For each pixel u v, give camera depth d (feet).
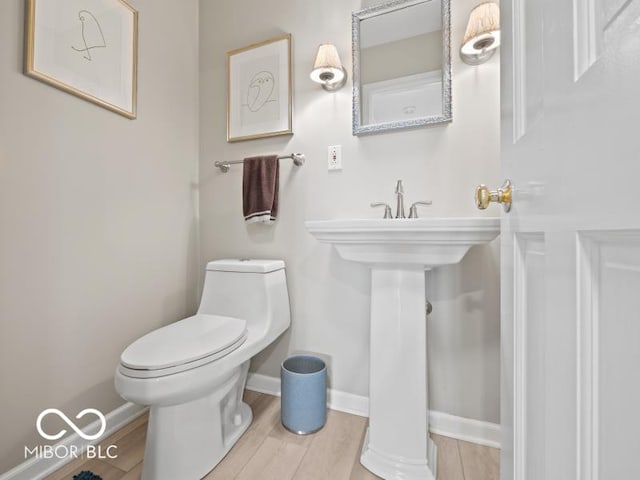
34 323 3.26
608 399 0.92
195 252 5.52
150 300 4.65
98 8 3.91
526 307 1.61
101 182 3.96
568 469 1.11
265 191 4.77
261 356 5.12
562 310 1.15
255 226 5.16
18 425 3.13
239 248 5.28
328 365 4.65
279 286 4.64
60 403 3.49
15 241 3.12
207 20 5.58
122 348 4.20
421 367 3.23
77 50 3.66
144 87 4.58
